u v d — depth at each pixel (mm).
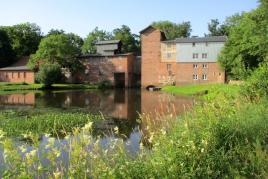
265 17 45625
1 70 85562
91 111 32875
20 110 32906
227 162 7145
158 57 80000
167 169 6340
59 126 22109
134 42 119438
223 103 11336
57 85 76188
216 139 7914
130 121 25734
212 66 75375
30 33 94125
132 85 87688
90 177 5703
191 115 11125
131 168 6332
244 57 57625
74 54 85125
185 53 77125
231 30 68375
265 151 7398
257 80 15031
